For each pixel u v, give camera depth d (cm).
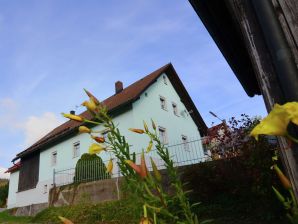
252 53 159
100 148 163
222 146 853
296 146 129
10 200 2400
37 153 2177
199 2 346
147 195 126
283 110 78
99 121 173
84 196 1207
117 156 160
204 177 757
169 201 132
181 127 2016
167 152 182
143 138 1541
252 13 164
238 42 434
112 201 1038
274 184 580
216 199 738
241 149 696
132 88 1973
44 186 1952
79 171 1371
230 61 486
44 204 1438
